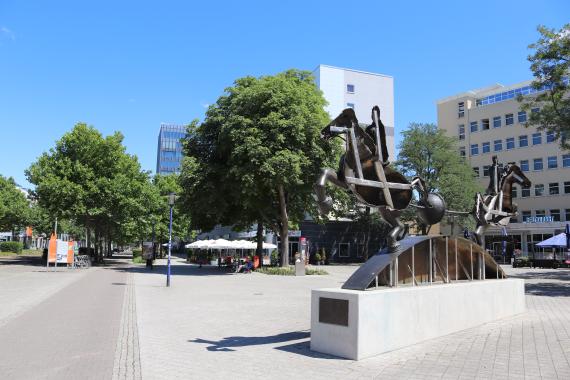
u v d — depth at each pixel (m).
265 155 27.38
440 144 51.69
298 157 27.39
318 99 32.66
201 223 35.66
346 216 51.50
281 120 28.03
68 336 9.26
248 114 29.52
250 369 6.82
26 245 83.69
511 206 13.70
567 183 59.44
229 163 29.31
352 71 76.75
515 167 13.70
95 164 39.31
